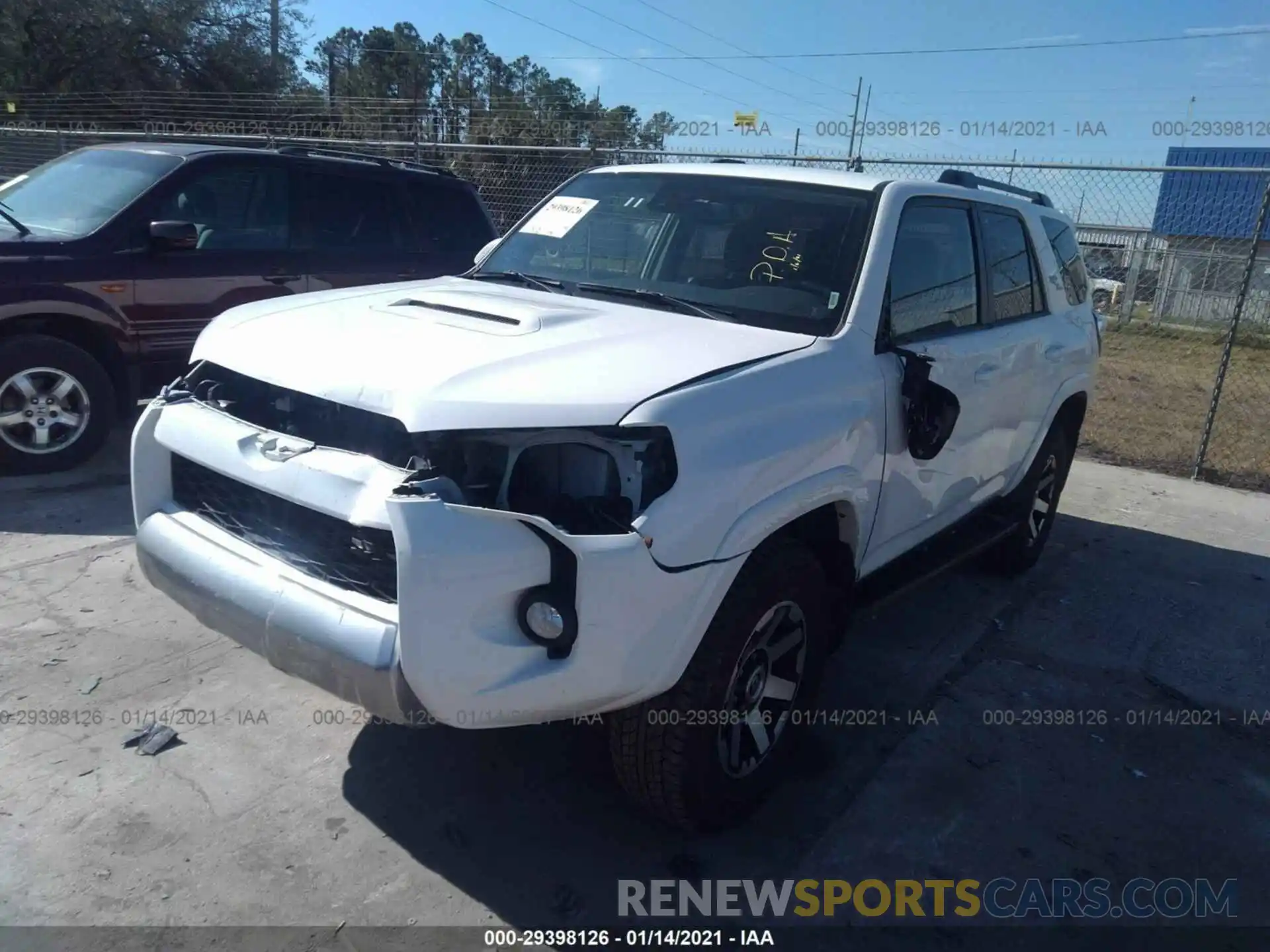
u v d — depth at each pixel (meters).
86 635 4.02
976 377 4.05
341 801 3.12
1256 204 19.17
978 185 4.61
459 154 13.00
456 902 2.75
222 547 2.84
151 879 2.73
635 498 2.51
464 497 2.41
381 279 7.02
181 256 6.10
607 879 2.89
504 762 3.40
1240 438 9.90
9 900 2.62
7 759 3.20
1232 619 5.20
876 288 3.46
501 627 2.38
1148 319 18.38
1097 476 8.09
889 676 4.28
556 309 3.23
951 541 4.52
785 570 2.94
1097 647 4.75
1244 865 3.19
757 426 2.79
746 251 3.66
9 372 5.60
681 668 2.66
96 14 27.66
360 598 2.51
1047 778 3.59
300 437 2.77
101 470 6.12
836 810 3.30
